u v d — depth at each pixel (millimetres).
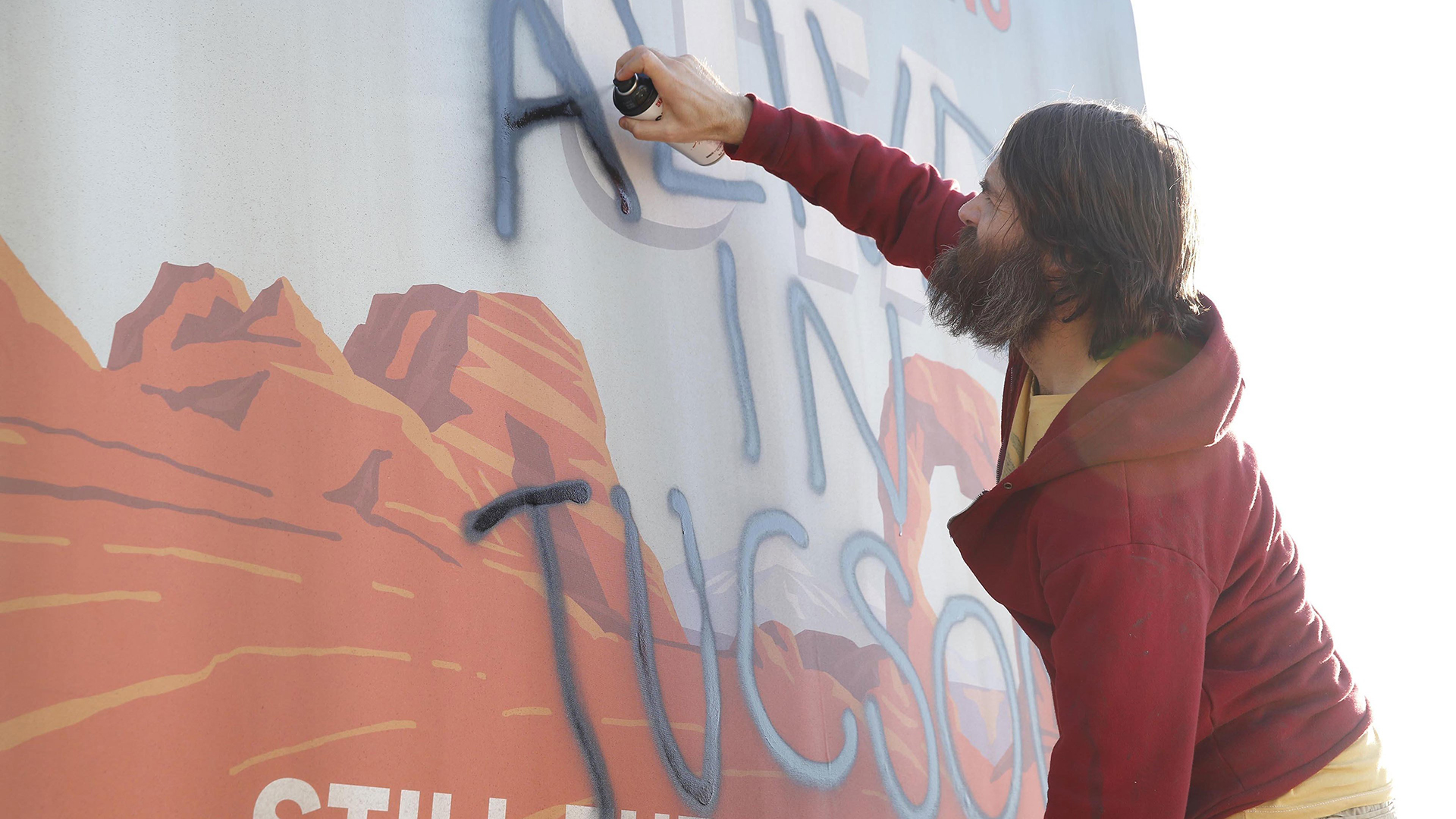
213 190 1271
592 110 1686
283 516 1246
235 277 1268
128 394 1164
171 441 1183
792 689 1727
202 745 1139
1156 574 1237
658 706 1541
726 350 1784
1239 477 1388
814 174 1765
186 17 1292
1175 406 1304
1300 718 1319
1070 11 2754
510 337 1504
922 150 2297
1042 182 1396
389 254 1406
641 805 1482
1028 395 1536
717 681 1625
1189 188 1446
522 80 1606
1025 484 1364
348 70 1422
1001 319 1418
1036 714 2195
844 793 1753
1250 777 1300
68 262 1149
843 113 2133
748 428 1782
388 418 1360
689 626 1612
